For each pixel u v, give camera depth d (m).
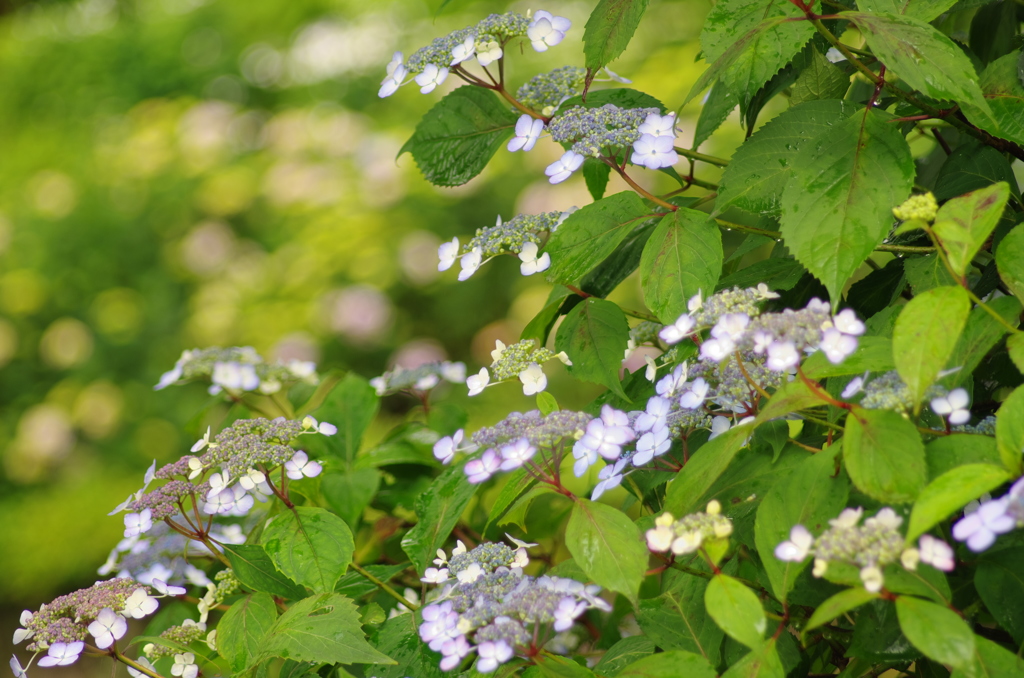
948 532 1.45
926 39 1.46
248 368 1.86
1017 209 1.56
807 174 1.49
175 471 1.58
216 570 1.79
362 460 1.78
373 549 1.82
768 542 1.42
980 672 1.36
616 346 1.58
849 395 1.43
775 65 1.52
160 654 1.61
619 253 1.66
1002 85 1.53
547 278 1.56
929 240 1.57
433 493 1.63
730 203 1.52
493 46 1.61
